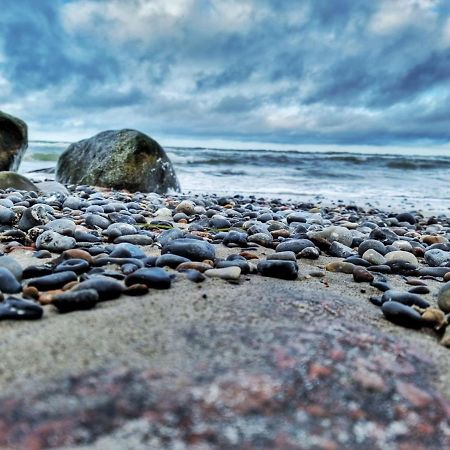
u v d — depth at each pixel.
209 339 0.30
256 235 0.75
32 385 0.24
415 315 0.39
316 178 3.31
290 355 0.28
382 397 0.25
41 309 0.34
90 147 1.94
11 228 0.74
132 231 0.75
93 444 0.20
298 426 0.23
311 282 0.52
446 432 0.24
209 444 0.21
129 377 0.25
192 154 5.29
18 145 1.95
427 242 0.96
